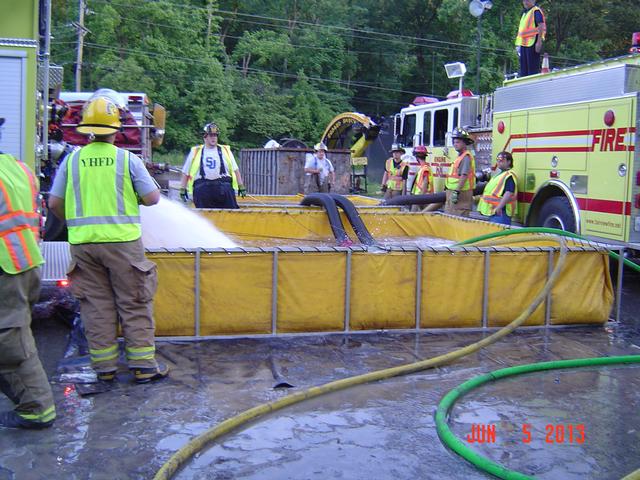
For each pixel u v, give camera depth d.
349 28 49.25
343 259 6.02
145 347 4.75
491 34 46.09
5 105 5.69
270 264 5.88
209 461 3.66
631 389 4.90
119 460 3.64
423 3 51.09
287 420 4.22
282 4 51.41
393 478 3.52
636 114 8.20
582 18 45.34
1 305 3.80
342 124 25.02
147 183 4.65
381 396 4.67
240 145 44.25
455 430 4.13
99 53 42.72
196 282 5.75
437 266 6.23
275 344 5.79
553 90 9.77
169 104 41.75
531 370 5.21
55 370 5.00
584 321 6.61
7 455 3.67
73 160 4.65
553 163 9.69
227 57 46.97
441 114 15.01
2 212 3.76
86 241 4.58
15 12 5.66
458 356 5.45
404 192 15.80
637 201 8.25
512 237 8.03
